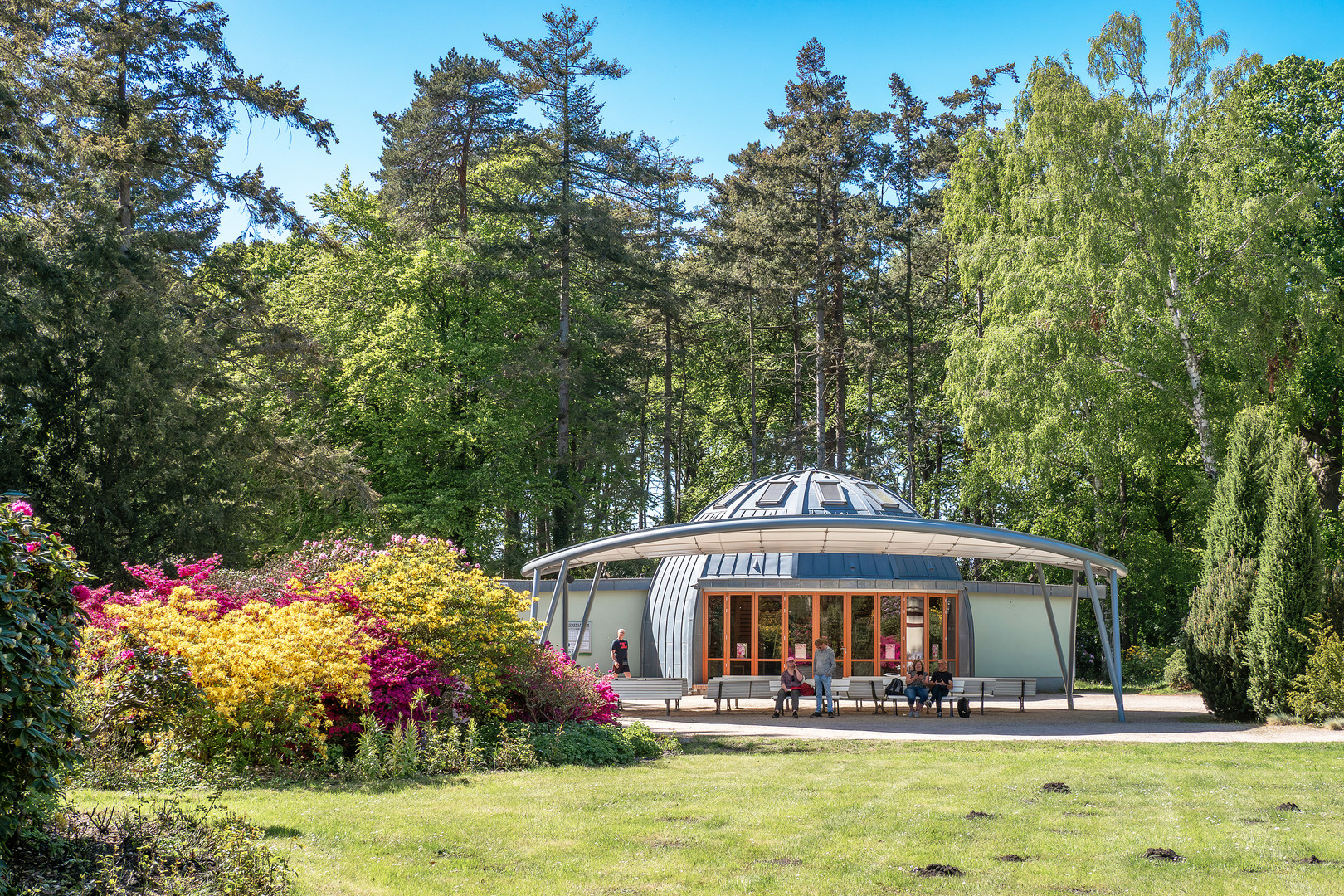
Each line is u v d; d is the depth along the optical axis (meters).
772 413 45.19
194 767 8.34
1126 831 7.29
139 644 9.02
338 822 7.14
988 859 6.43
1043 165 27.86
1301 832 7.30
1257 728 15.64
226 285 23.75
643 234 44.66
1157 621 32.06
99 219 20.34
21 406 19.45
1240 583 16.92
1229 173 26.19
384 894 5.48
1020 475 28.33
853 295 38.53
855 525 15.82
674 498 46.66
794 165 35.94
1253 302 24.22
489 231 35.94
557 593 18.42
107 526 19.42
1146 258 25.62
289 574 13.20
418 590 12.16
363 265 32.56
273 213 23.70
